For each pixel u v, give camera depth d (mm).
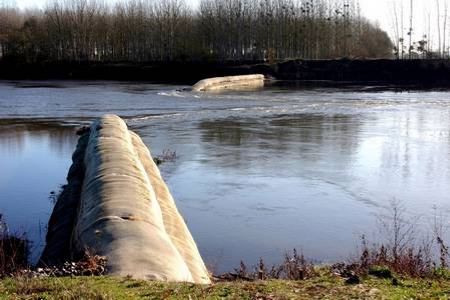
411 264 7059
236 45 70250
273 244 9883
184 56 67938
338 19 72750
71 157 17781
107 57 72125
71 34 71688
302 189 13461
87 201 8758
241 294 5113
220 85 50438
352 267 7289
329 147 19000
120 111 30391
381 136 21406
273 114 29031
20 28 74688
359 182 14125
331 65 61781
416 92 44188
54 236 9141
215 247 9711
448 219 11234
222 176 14734
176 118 27344
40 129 24047
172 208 10258
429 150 18375
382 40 79688
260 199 12625
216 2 70625
